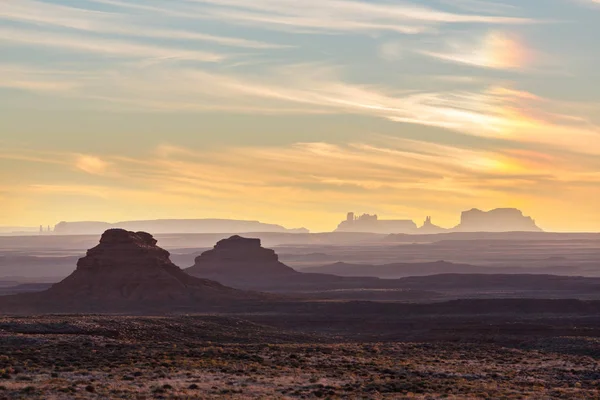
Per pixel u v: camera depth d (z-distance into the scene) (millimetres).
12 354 92062
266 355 101875
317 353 107250
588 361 108625
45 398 64625
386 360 101625
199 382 75688
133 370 81688
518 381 86500
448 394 73812
